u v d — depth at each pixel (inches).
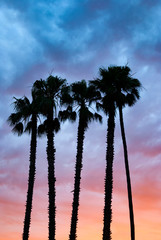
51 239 1190.3
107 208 1114.7
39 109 1259.8
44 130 1318.9
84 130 1277.1
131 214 1071.6
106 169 1143.0
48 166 1246.9
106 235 1093.1
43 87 1307.8
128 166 1113.4
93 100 1272.1
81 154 1255.5
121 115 1157.7
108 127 1166.3
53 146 1262.3
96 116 1277.1
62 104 1275.8
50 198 1224.8
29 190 1254.9
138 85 1181.1
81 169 1248.8
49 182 1236.5
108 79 1173.7
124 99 1148.5
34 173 1275.8
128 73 1194.0
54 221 1207.6
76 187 1232.2
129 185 1095.6
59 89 1302.9
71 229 1198.3
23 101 1316.4
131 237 1051.9
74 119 1278.3
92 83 1235.9
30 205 1245.7
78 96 1279.5
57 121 1296.8
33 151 1286.9
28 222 1229.7
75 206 1218.0
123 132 1141.7
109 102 1167.0
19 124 1301.7
